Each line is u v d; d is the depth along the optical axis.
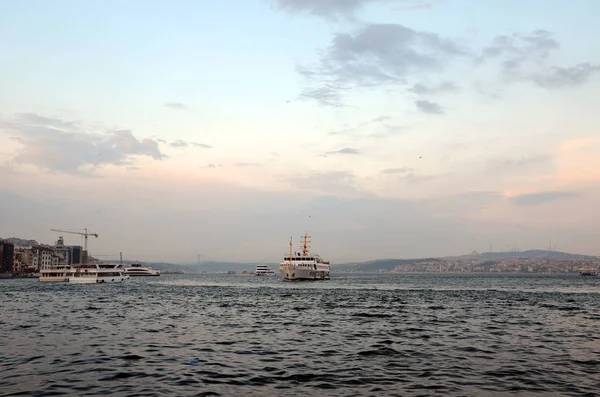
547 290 158.88
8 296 118.81
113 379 31.62
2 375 32.78
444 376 32.62
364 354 40.22
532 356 39.66
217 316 70.81
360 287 180.62
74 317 69.19
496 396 27.91
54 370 34.19
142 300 105.56
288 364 36.28
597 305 94.38
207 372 33.59
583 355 40.09
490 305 92.81
